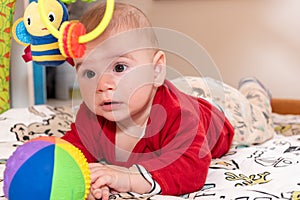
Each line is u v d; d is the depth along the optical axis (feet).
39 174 2.24
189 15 7.34
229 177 3.11
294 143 4.13
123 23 2.87
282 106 5.98
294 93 6.89
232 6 7.08
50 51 2.73
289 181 2.94
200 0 7.25
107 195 2.61
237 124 4.19
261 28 6.95
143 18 3.01
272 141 4.47
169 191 2.76
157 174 2.76
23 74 6.23
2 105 5.29
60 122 4.65
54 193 2.23
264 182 2.99
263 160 3.51
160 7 7.45
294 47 6.79
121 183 2.68
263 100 5.21
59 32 2.42
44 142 2.43
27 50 2.89
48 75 7.73
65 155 2.36
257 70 7.07
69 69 7.54
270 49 6.94
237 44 7.13
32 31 2.68
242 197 2.62
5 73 5.26
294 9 6.72
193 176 2.83
